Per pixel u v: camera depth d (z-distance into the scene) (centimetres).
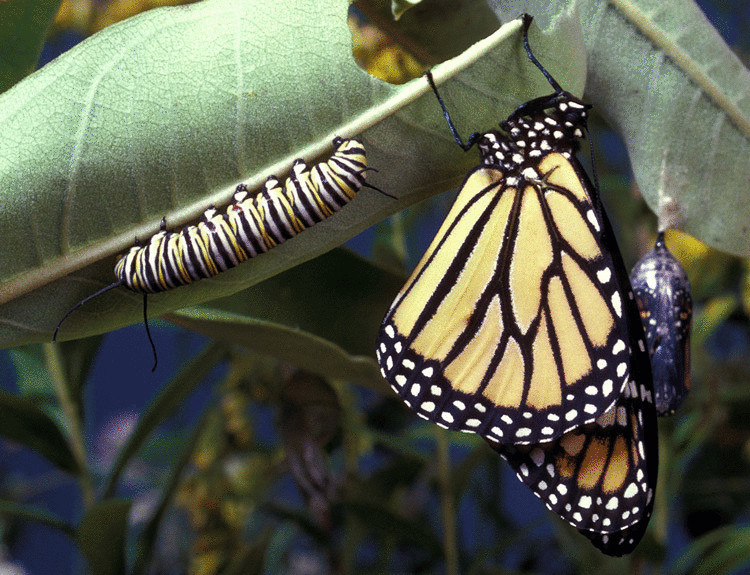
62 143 28
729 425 44
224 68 28
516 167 30
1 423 34
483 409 30
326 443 36
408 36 31
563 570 50
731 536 38
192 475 40
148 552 35
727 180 31
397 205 30
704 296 45
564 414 30
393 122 29
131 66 28
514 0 30
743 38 47
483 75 29
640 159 32
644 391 31
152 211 29
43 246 28
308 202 29
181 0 34
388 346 30
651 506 31
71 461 35
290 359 32
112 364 73
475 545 47
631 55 31
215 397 38
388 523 39
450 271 30
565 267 30
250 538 46
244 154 29
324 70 29
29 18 29
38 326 29
